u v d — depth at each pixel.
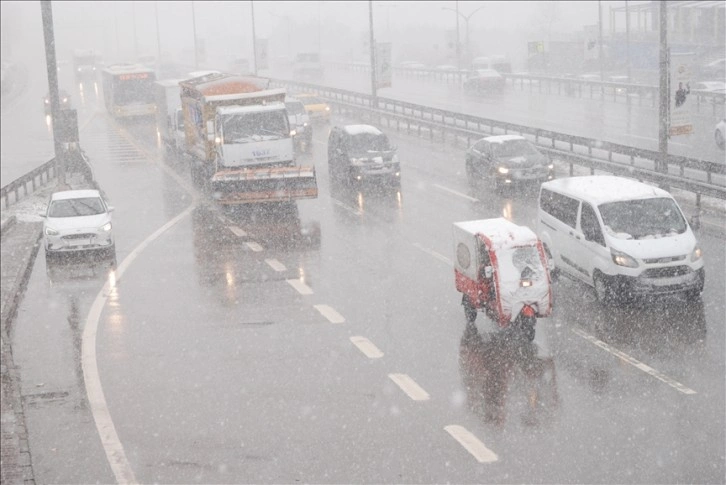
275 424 13.65
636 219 18.62
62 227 24.97
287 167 30.77
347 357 16.45
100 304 20.64
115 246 26.55
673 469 11.67
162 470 12.32
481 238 16.97
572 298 19.31
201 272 23.06
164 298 20.88
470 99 65.50
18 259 25.33
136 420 14.06
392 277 21.73
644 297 18.06
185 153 40.28
